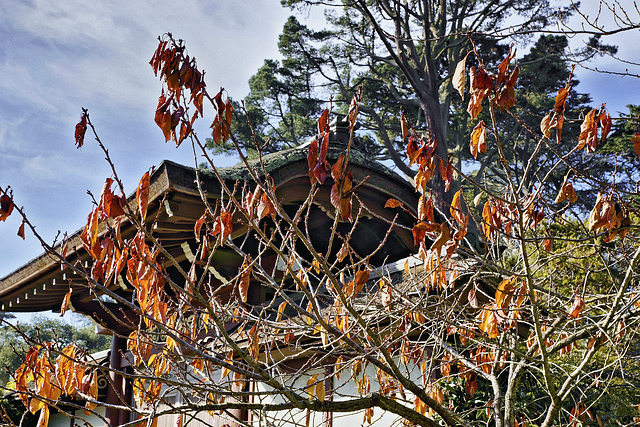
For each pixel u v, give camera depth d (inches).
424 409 164.6
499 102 104.5
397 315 171.5
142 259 117.0
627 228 132.7
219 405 124.5
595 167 516.1
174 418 311.1
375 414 239.9
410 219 279.9
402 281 232.8
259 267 131.8
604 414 272.2
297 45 787.4
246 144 820.0
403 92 818.8
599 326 146.4
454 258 193.5
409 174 684.7
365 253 321.4
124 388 341.4
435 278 154.1
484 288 208.1
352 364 176.7
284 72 805.2
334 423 252.2
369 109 710.5
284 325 166.7
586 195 567.2
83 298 325.7
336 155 255.3
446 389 237.5
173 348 151.3
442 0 706.8
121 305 343.9
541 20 663.8
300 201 253.0
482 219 131.8
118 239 114.6
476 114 104.7
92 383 136.4
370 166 265.1
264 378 126.6
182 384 122.5
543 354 139.4
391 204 118.5
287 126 823.1
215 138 107.3
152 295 127.5
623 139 511.5
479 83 103.5
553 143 625.3
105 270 120.8
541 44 663.8
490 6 686.5
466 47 716.7
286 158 236.4
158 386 151.2
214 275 264.8
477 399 240.4
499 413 181.2
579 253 257.3
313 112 816.9
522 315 196.7
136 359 154.3
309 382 135.0
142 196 112.6
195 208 211.8
